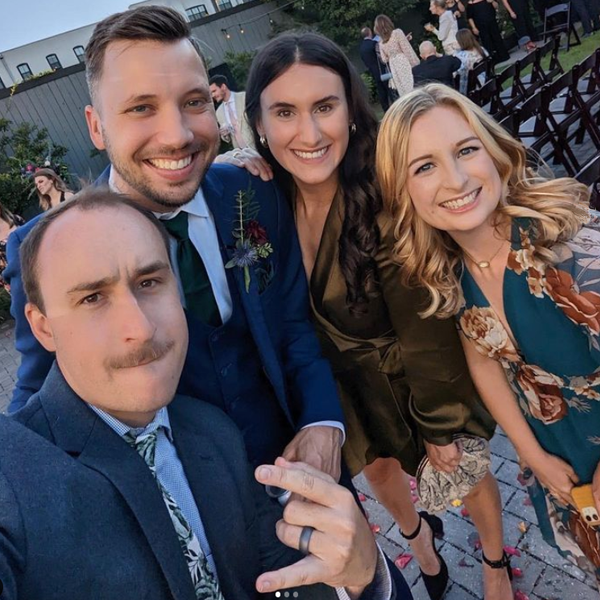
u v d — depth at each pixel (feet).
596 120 20.11
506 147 4.56
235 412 5.03
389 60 27.07
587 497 5.15
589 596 6.57
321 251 5.48
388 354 5.71
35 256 2.82
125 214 2.92
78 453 2.79
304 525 3.15
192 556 3.03
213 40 47.11
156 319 2.87
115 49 3.92
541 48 24.29
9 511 2.36
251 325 4.99
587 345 4.49
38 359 4.36
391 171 4.72
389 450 6.15
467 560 7.49
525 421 5.49
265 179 5.55
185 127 4.13
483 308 4.93
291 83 4.95
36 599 2.31
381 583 3.69
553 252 4.37
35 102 40.63
